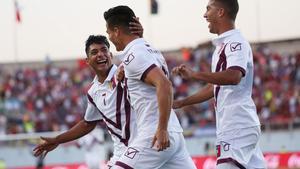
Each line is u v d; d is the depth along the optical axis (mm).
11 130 34500
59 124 35438
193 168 9367
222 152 9531
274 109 33062
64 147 27000
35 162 27297
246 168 9430
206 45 42062
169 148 9031
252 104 9594
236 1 9523
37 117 36594
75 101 38219
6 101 39969
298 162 26516
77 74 41750
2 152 27562
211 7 9570
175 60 42594
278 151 27094
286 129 27281
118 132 9992
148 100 8984
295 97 33719
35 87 41125
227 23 9492
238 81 9039
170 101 8539
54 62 47469
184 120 30766
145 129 8992
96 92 10195
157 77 8633
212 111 31984
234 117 9469
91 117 10789
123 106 9844
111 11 9211
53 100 38969
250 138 9469
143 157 8961
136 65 8797
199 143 26656
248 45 9430
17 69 45500
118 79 9750
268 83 35531
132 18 9180
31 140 27469
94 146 25922
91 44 10156
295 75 36344
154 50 9141
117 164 9031
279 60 38125
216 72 8961
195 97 10406
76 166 26828
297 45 43031
